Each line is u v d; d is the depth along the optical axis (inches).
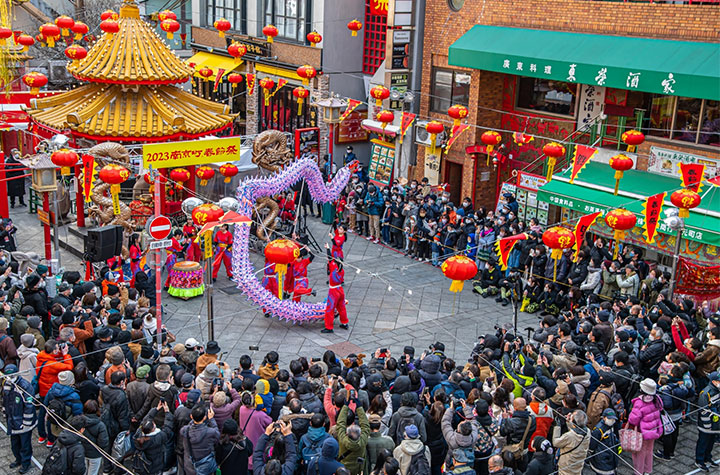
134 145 906.1
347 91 1294.3
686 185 635.5
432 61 1079.6
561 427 488.7
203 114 964.0
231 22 1467.8
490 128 1031.0
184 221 958.4
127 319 609.9
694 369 575.8
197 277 827.4
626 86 808.3
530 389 526.9
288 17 1321.4
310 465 421.7
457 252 887.1
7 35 985.5
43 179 757.9
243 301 834.2
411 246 968.3
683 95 762.2
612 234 799.1
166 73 925.2
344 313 768.3
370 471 445.7
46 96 1086.4
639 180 836.0
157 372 486.0
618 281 745.6
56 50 1421.0
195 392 470.9
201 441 437.7
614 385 522.0
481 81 1003.9
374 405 447.5
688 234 733.3
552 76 881.5
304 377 530.3
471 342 742.5
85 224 1002.1
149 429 452.1
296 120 1349.7
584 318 648.4
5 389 511.8
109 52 926.4
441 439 472.7
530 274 807.7
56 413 481.7
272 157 916.6
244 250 748.0
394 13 1064.8
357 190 1030.4
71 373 490.0
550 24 922.1
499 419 486.3
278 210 902.4
